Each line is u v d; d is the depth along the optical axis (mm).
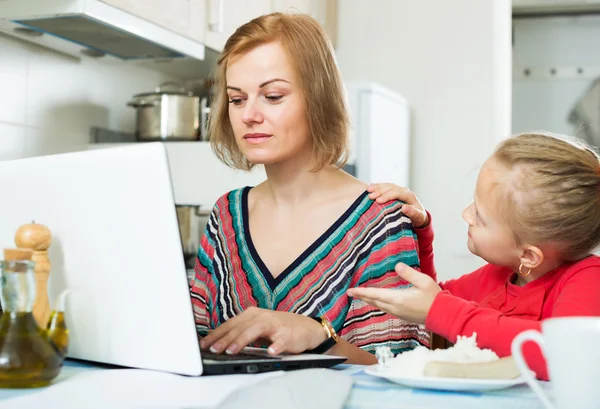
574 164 1094
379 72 3273
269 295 1282
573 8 3795
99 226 896
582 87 3850
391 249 1253
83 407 714
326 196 1317
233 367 882
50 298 947
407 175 3133
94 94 2461
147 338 881
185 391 777
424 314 977
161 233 849
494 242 1145
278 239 1322
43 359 804
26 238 889
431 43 3211
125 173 860
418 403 749
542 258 1107
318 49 1239
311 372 843
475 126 3156
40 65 2201
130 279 882
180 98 2447
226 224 1396
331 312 1237
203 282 1399
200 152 2383
